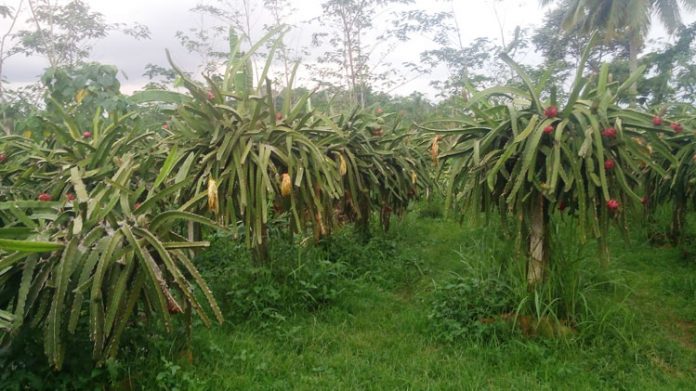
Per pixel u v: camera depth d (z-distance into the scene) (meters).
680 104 5.77
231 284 4.42
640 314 4.27
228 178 3.91
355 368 3.51
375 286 4.99
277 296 4.22
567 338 3.75
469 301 4.09
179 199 4.07
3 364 2.77
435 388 3.28
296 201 4.20
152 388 3.07
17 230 2.73
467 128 3.86
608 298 4.23
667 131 3.63
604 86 3.66
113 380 3.01
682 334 4.07
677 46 11.29
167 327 2.70
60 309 2.55
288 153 3.93
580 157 3.46
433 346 3.87
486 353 3.68
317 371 3.46
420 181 5.88
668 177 3.58
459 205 4.13
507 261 4.26
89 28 12.55
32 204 2.99
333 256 5.42
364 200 5.35
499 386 3.33
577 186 3.39
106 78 5.53
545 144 3.58
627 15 15.70
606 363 3.53
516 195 3.70
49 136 4.83
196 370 3.33
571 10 17.30
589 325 3.78
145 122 6.28
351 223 5.96
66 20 12.22
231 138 3.84
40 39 11.54
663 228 6.36
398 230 6.56
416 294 4.79
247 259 4.70
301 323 4.15
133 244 2.66
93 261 2.65
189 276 3.27
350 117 4.99
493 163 3.73
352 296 4.64
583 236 3.41
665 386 3.33
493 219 5.78
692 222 6.73
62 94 5.49
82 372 2.98
